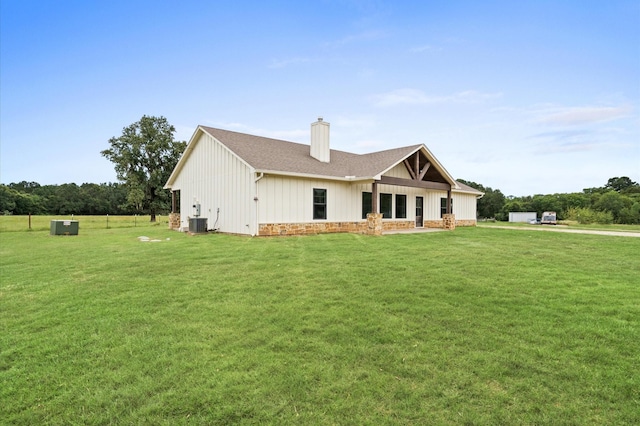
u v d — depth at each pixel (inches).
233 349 128.0
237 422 87.2
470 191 944.3
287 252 350.9
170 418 89.1
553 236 553.9
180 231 701.9
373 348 127.9
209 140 632.4
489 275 243.0
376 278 234.4
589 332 140.6
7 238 555.8
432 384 103.7
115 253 362.9
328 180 594.6
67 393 101.0
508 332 141.4
